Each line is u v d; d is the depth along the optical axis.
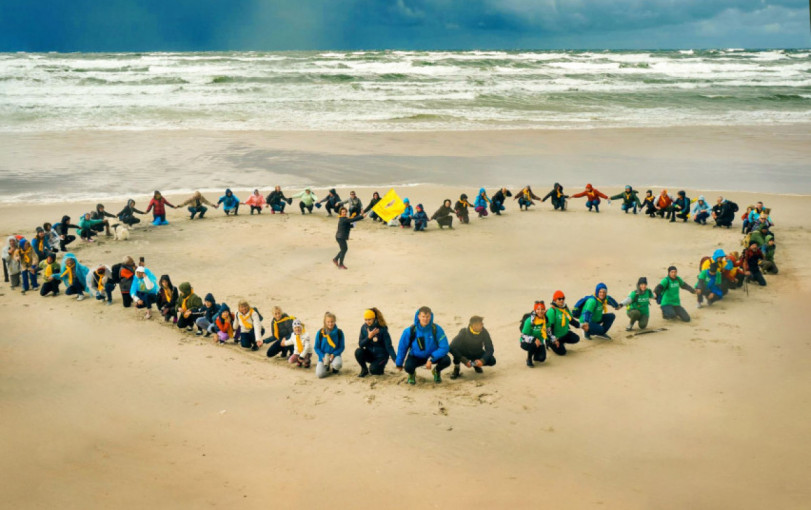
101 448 8.90
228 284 16.38
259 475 8.16
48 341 12.92
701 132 42.31
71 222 22.42
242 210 25.06
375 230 21.95
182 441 9.05
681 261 17.92
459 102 56.94
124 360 12.01
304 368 11.69
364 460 8.44
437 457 8.46
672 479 7.82
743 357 11.41
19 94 56.09
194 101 53.97
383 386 10.82
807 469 7.92
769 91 66.50
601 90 66.31
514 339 12.71
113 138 38.53
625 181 29.58
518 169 31.88
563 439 8.87
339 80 72.44
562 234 21.31
